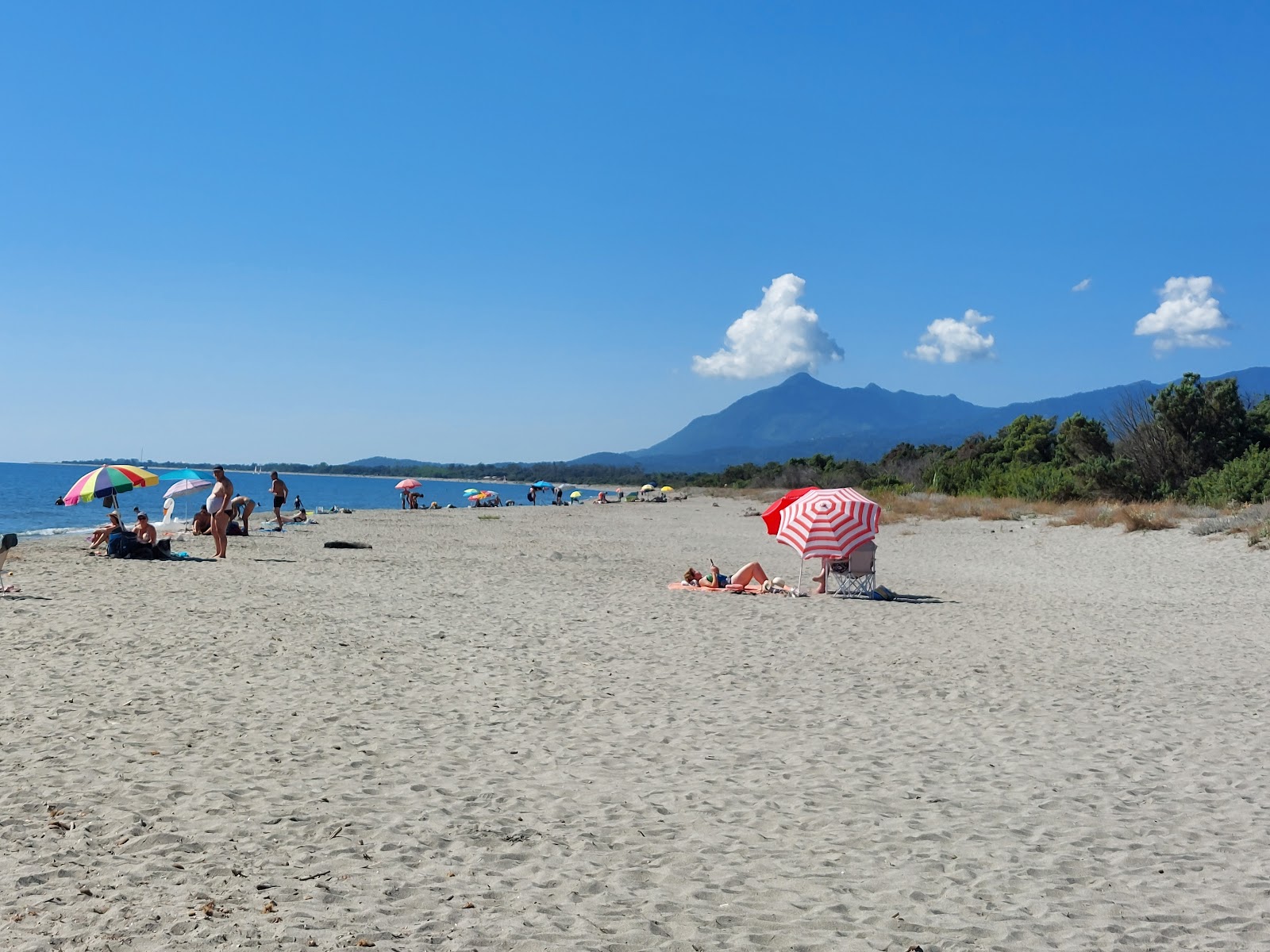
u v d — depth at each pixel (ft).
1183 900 15.49
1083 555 78.84
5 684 28.96
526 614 47.44
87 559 67.15
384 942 13.58
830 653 38.24
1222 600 54.85
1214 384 121.29
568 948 13.52
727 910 14.93
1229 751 24.48
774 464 377.09
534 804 19.83
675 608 50.70
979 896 15.56
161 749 22.90
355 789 20.52
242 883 15.56
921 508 129.59
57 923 13.93
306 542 92.07
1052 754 24.20
